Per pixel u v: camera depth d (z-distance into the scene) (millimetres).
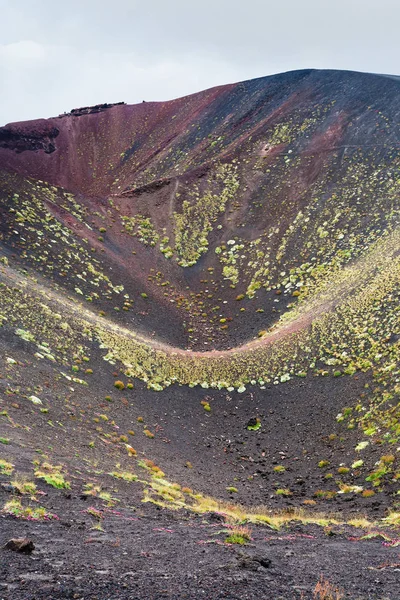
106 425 36438
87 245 91938
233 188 119438
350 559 13922
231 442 41969
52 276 73562
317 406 44562
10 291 53344
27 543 10102
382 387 41719
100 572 9586
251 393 50469
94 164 194125
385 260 66750
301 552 14555
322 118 137875
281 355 55656
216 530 16734
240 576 10492
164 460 34469
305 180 113812
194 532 15945
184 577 10016
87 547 11594
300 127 137000
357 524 21719
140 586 9094
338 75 161000
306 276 81375
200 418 46031
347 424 39906
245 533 15922
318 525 21312
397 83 139250
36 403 33250
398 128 118938
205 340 71062
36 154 194625
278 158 126250
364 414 39844
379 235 82812
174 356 59594
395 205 90062
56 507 15727
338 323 56438
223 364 57500
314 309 65938
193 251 99625
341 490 30625
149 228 107688
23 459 21109
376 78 147000
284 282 82312
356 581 11242
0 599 7492
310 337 56594
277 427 43531
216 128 169000
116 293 78812
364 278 65188
